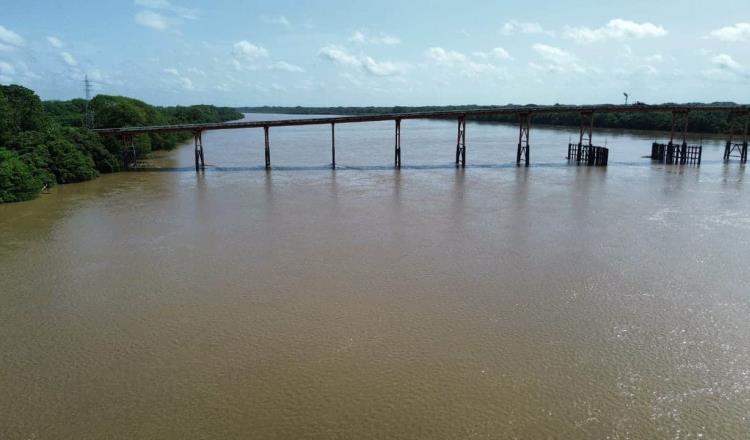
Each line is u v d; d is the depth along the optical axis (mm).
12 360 22109
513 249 36531
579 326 24844
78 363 21875
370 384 20219
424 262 33812
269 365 21562
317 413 18594
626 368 21328
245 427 17906
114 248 36938
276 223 44000
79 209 49438
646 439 17328
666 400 19312
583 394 19625
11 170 53719
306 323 25141
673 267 32781
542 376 20719
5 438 17406
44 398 19562
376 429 17766
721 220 44562
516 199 53875
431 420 18188
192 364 21719
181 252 36000
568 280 30641
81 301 27875
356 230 41562
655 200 53219
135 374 21047
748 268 32594
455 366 21406
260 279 30812
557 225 42906
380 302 27469
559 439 17312
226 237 39656
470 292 28828
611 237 39406
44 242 38375
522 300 27781
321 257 34812
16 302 27812
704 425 17984
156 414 18609
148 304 27422
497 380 20438
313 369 21250
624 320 25500
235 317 25859
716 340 23625
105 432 17719
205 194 57469
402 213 47594
